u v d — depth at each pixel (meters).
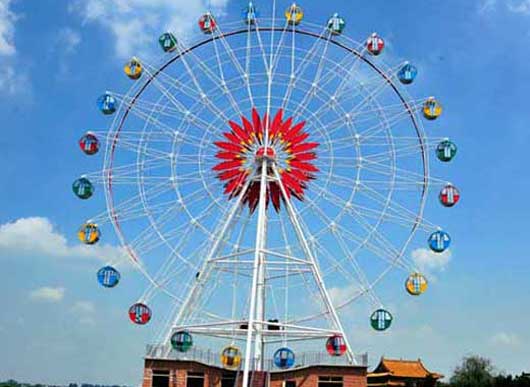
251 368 63.06
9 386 93.81
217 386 66.25
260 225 63.66
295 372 65.56
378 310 61.69
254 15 68.50
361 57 67.56
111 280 62.22
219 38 68.00
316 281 63.62
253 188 66.81
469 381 134.00
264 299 65.94
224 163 66.00
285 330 63.41
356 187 65.19
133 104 65.75
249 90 67.00
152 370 64.69
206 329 62.69
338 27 67.50
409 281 62.81
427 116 66.44
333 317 62.69
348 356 65.19
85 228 63.38
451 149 65.44
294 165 65.88
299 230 64.38
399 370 107.50
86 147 65.62
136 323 62.00
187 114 66.19
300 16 68.00
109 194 64.19
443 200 64.88
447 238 63.22
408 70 66.06
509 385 124.69
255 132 66.38
